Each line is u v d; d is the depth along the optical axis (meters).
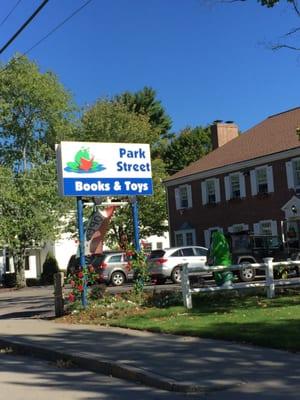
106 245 43.88
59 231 41.72
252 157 35.78
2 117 40.34
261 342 9.52
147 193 17.12
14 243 39.25
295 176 33.12
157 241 54.59
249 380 7.48
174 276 28.20
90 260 30.73
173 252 28.50
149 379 7.93
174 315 13.65
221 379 7.57
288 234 31.95
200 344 9.95
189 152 64.31
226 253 17.44
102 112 47.72
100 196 16.61
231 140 43.34
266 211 34.84
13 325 14.50
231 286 15.28
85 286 15.71
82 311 15.30
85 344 10.79
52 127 41.88
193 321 12.30
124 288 25.58
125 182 16.83
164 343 10.30
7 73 40.12
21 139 41.81
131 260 17.22
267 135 38.50
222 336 10.27
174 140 68.56
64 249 53.16
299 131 19.22
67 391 7.86
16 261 41.12
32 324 14.46
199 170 40.22
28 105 41.16
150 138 49.88
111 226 42.62
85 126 46.59
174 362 8.66
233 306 14.45
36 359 10.70
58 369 9.56
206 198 39.69
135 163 17.02
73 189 16.03
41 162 41.75
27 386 8.31
